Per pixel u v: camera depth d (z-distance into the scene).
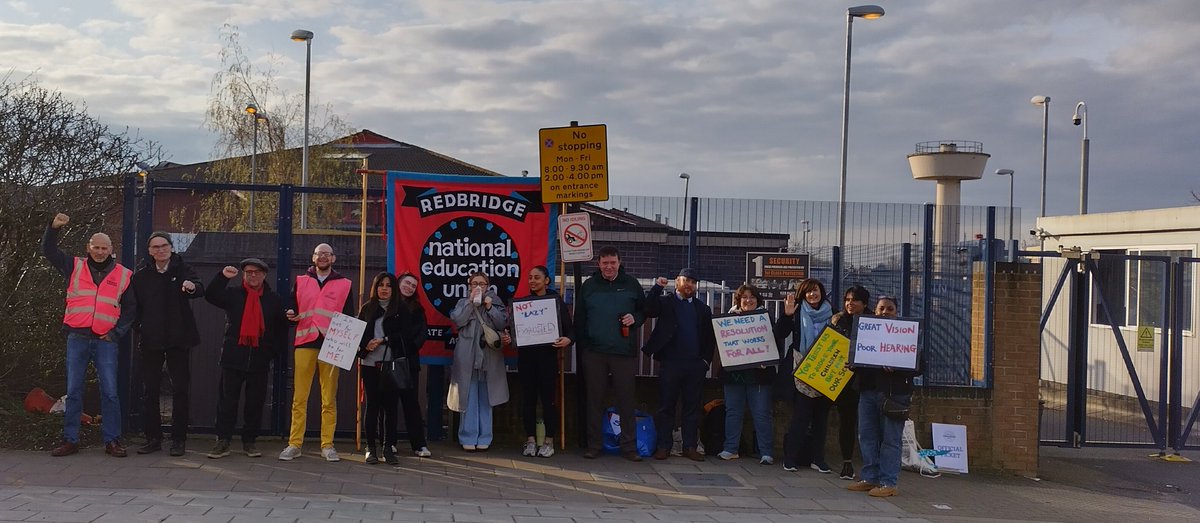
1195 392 15.82
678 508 8.07
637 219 10.48
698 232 10.51
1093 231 19.02
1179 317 12.12
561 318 9.46
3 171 9.51
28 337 9.79
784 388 10.04
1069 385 11.94
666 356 9.82
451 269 9.87
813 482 9.33
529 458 9.61
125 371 9.54
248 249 10.01
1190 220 16.41
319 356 8.62
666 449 9.83
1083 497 9.62
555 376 9.67
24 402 9.83
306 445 9.64
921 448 10.39
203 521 6.63
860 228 10.60
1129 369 12.19
